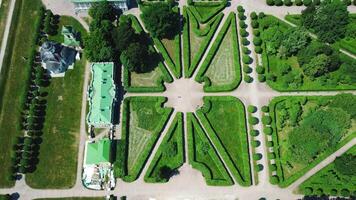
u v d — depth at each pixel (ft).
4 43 453.99
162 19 430.20
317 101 420.77
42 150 403.75
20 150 403.34
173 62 442.91
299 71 435.53
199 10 470.80
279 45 437.99
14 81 435.12
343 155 390.21
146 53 428.15
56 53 424.46
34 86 431.02
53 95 427.74
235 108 421.18
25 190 387.34
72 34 438.81
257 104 422.82
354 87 426.10
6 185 388.78
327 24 440.86
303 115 416.46
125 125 409.69
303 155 390.42
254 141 405.18
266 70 435.53
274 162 396.78
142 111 419.95
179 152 398.01
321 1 472.03
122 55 422.41
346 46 444.96
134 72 437.17
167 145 398.83
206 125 410.11
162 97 422.82
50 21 460.96
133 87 426.10
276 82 430.20
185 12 464.24
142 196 385.09
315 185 386.11
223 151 399.44
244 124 411.34
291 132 400.26
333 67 427.33
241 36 454.40
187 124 411.75
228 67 442.09
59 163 398.42
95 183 388.37
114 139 407.03
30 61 436.76
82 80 434.71
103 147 391.45
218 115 418.51
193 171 395.55
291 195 385.50
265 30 456.04
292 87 424.87
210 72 439.22
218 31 460.55
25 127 412.16
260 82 433.48
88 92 416.26
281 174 390.01
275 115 415.44
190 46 451.94
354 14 460.55
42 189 387.96
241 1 476.54
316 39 455.22
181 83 433.48
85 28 463.42
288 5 473.26
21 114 413.80
